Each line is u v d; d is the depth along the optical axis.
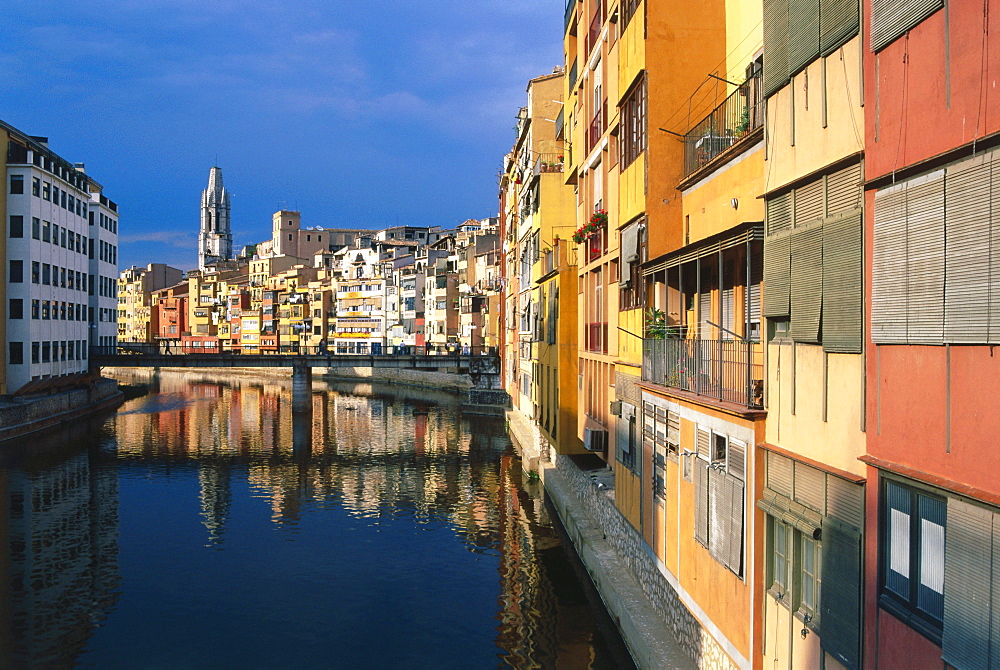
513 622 20.17
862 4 8.64
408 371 101.94
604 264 22.08
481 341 88.25
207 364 70.62
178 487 37.91
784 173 10.73
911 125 7.73
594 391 24.09
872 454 8.46
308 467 43.12
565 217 36.78
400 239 135.62
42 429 55.88
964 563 6.88
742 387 11.98
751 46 14.90
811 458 9.81
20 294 55.53
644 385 16.36
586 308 25.56
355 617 21.02
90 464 43.88
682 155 16.34
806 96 10.09
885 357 8.20
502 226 68.56
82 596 22.77
